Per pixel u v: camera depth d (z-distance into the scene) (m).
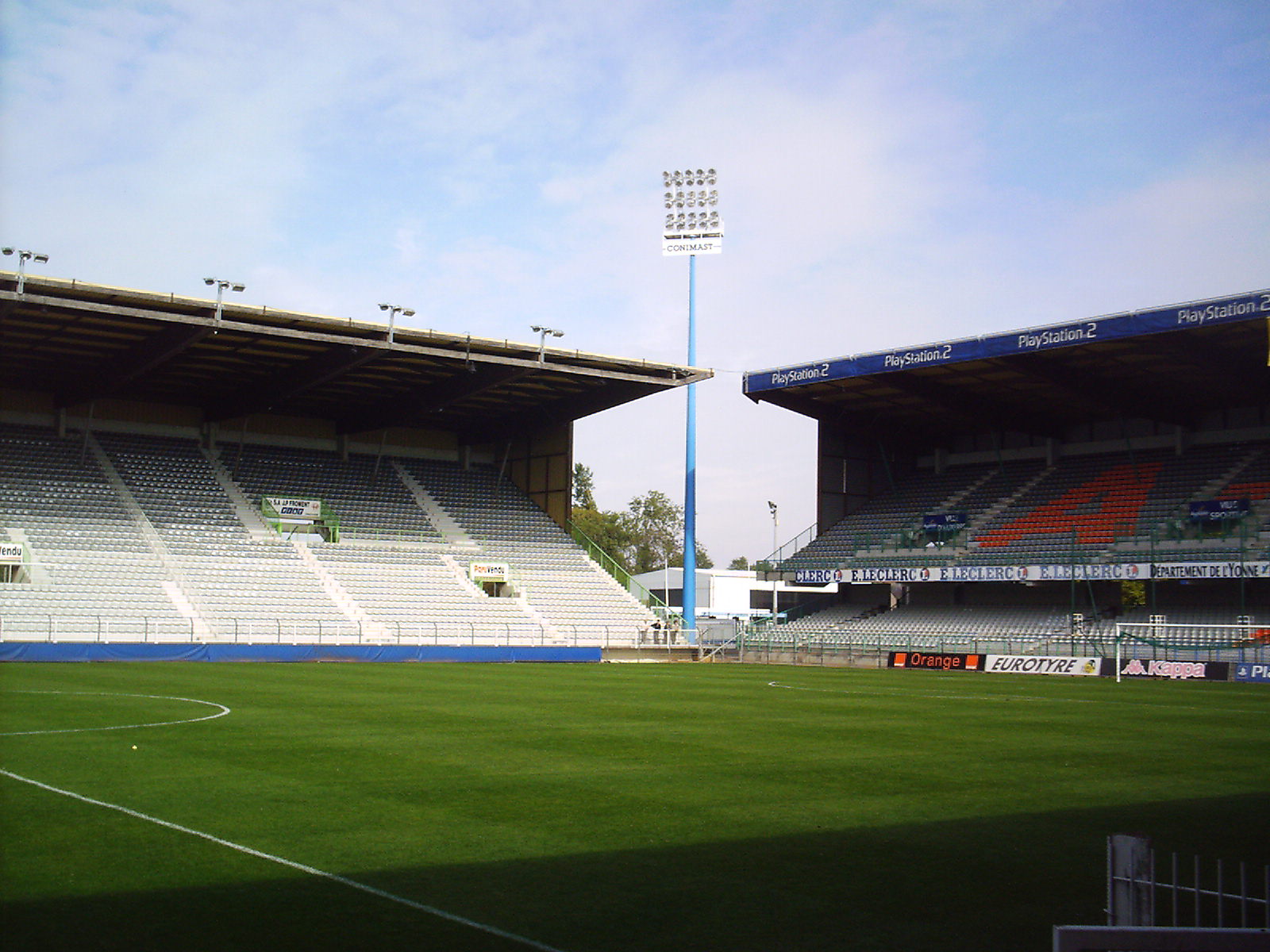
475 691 29.31
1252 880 10.05
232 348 45.03
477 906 8.62
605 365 48.44
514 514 61.56
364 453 61.47
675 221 56.84
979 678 40.88
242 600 48.16
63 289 36.94
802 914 8.66
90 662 37.78
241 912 8.30
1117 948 5.74
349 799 12.73
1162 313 40.69
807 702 27.89
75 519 48.69
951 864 10.33
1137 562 47.78
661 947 7.79
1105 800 13.88
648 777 14.88
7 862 9.58
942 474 63.03
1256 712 26.69
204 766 14.85
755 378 53.75
